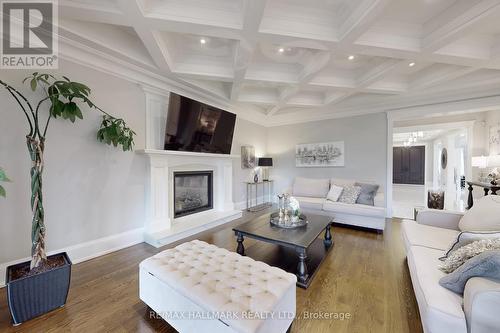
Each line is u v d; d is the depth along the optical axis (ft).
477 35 8.25
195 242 6.71
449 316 3.59
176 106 10.62
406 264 8.05
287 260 8.25
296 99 15.11
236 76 10.45
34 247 5.61
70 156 7.98
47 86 7.39
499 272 3.54
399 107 14.24
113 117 8.79
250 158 18.30
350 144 16.17
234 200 16.78
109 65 8.96
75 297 6.07
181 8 6.41
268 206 18.39
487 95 11.66
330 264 8.09
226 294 4.22
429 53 8.04
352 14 6.50
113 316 5.37
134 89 10.02
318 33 7.27
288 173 19.22
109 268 7.72
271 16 6.95
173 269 5.06
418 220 8.50
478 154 14.40
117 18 6.33
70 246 8.00
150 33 7.10
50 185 7.52
